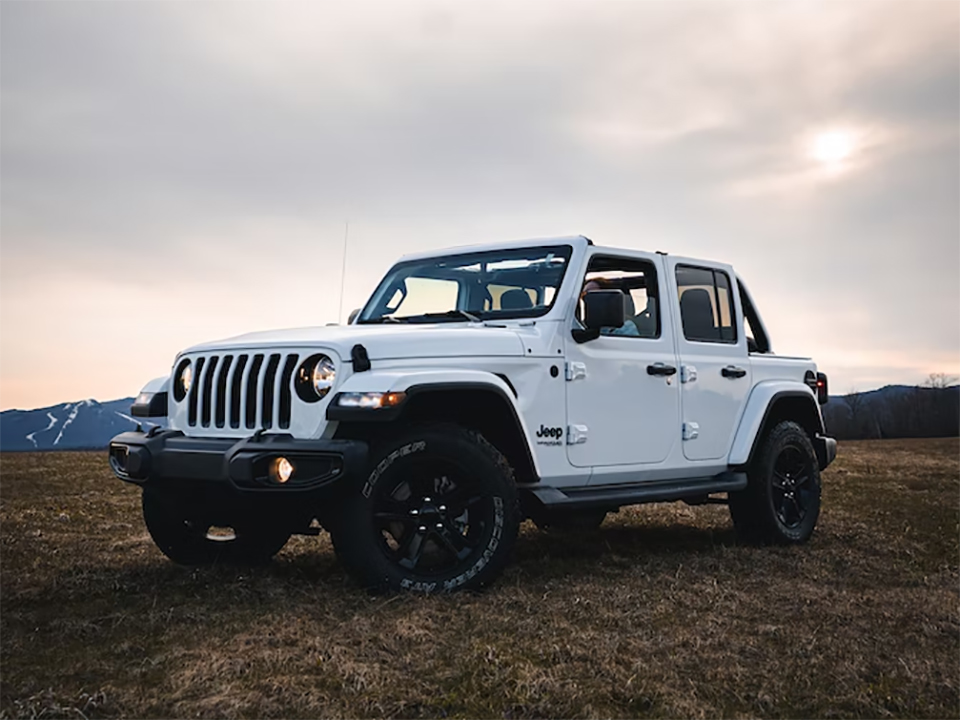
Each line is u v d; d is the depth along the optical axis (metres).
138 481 4.46
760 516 6.19
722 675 3.29
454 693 3.03
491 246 5.55
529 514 5.26
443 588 4.24
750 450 6.06
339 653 3.31
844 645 3.68
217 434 4.44
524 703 2.95
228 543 5.09
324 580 4.48
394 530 4.28
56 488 8.96
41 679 3.06
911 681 3.31
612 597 4.35
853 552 6.02
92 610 3.93
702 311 6.07
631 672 3.27
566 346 5.04
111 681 3.05
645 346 5.55
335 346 4.22
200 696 2.92
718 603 4.32
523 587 4.54
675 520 7.38
